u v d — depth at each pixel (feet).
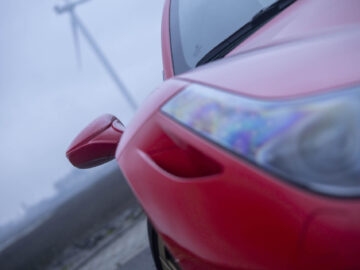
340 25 2.68
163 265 5.70
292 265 1.68
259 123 1.87
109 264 11.93
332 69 1.87
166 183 2.47
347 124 1.61
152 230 5.48
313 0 3.73
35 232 43.06
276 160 1.74
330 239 1.55
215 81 2.47
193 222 2.18
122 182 37.63
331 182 1.56
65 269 18.01
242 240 1.87
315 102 1.75
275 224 1.72
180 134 2.29
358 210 1.48
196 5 5.41
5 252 39.24
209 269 2.21
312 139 1.67
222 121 2.07
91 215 27.53
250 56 2.70
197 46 4.88
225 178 1.94
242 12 4.84
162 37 5.60
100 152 4.24
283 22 3.73
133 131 3.13
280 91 1.94
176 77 3.14
